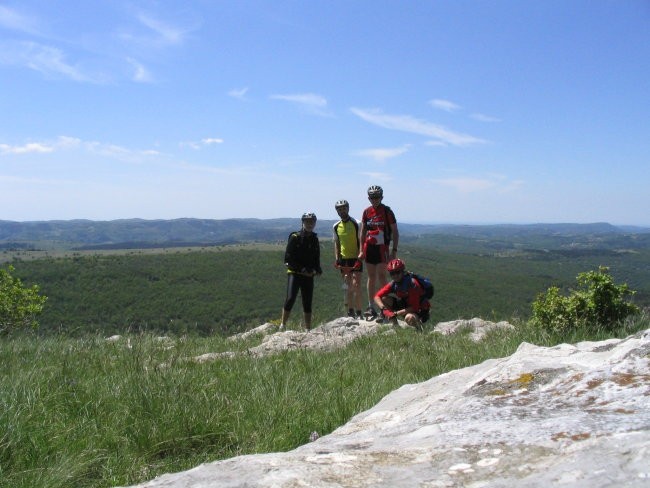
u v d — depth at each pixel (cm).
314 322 1188
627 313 799
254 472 160
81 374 575
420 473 154
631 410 181
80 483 332
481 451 162
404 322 1051
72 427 400
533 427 174
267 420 420
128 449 377
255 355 764
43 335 914
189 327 1090
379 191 1079
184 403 441
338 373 608
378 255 1093
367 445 191
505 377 247
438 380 317
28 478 314
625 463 134
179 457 374
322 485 149
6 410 392
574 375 228
